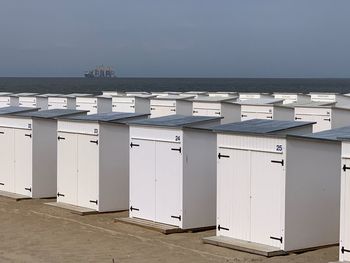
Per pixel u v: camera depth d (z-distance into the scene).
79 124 21.62
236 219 16.83
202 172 18.66
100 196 21.19
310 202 16.19
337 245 16.83
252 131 16.34
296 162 15.86
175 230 18.39
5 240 18.05
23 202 23.39
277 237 15.89
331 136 16.77
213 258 15.58
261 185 16.19
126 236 18.16
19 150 24.27
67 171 22.19
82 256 16.16
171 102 33.31
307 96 40.81
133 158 19.61
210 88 191.88
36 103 38.62
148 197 19.31
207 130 18.62
